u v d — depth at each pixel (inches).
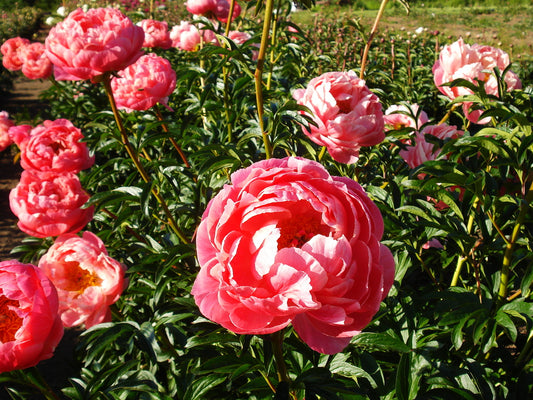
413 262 77.1
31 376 49.2
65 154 67.0
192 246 65.2
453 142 59.4
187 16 455.2
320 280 35.8
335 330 37.7
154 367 69.1
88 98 180.4
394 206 72.8
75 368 82.9
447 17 853.2
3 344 42.9
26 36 706.2
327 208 37.7
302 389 44.3
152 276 81.4
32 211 61.2
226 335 56.4
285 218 38.9
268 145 64.7
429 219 63.7
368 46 88.2
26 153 67.1
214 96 109.7
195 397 56.4
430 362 53.0
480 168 75.7
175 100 151.6
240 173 42.3
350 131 64.7
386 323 61.0
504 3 1131.3
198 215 76.1
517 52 448.8
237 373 50.9
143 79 82.3
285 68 122.0
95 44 58.9
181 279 70.9
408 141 93.4
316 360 50.8
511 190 65.2
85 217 67.0
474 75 85.7
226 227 38.4
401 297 63.9
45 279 46.0
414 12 916.0
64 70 61.1
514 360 67.4
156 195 71.0
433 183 57.5
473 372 55.4
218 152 87.3
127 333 60.4
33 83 438.0
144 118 111.9
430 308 72.8
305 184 38.4
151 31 138.5
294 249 35.6
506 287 58.5
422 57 265.6
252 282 37.5
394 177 87.7
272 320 36.2
